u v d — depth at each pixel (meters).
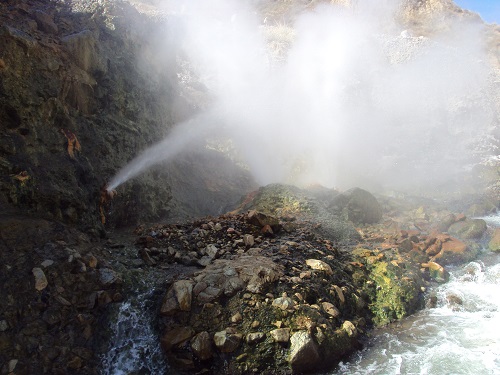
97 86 6.00
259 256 4.88
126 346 3.97
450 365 3.89
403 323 4.70
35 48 4.98
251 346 3.78
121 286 4.33
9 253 3.98
